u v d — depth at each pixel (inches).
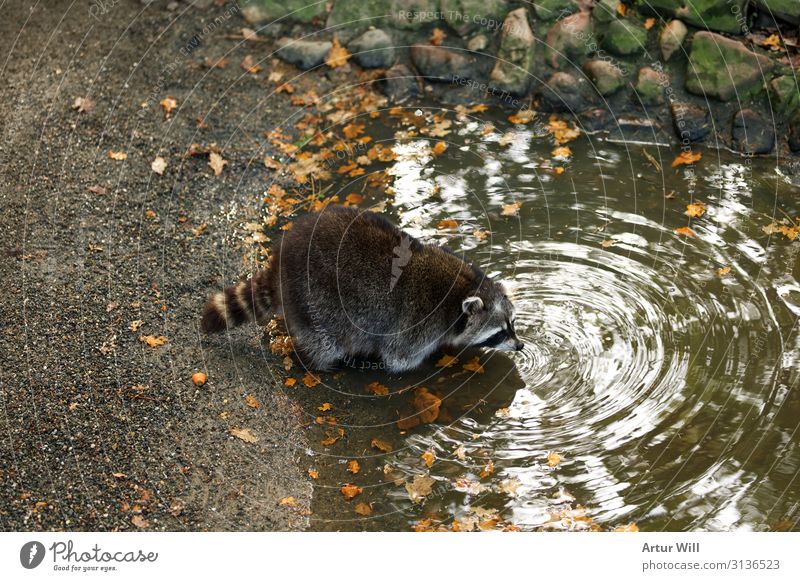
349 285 208.7
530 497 183.5
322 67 324.8
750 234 251.9
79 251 245.4
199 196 272.7
